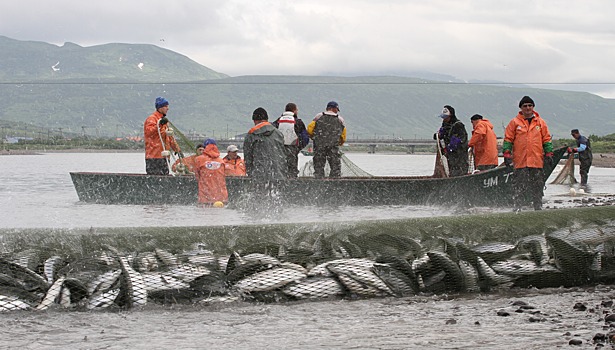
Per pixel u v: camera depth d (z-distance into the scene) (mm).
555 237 11852
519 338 8109
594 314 9453
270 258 10688
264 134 21312
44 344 8047
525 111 21328
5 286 9836
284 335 8398
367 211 22344
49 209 22875
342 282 10555
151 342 8125
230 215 21031
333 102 26453
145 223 19016
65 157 131125
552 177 49125
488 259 11359
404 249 11297
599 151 107812
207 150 23656
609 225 12883
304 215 21094
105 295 9938
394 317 9344
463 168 25953
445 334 8352
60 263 10391
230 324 8977
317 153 26562
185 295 10180
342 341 8086
